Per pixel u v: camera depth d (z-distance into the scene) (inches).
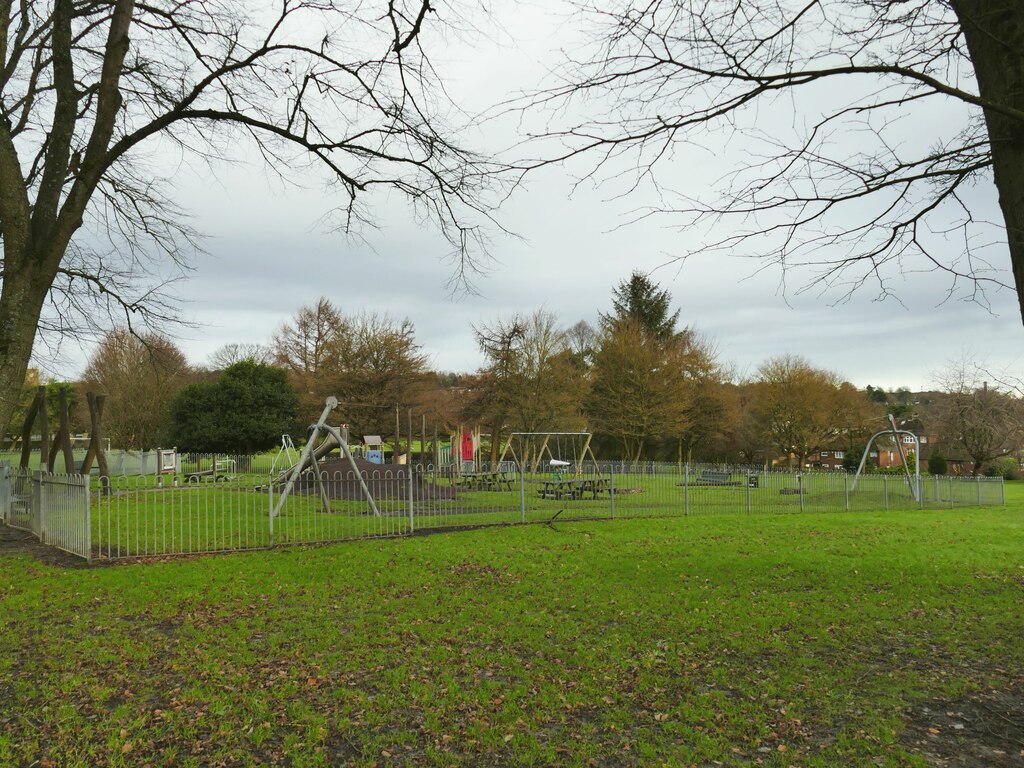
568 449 1943.9
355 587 368.8
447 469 1165.1
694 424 1903.3
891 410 2203.5
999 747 185.9
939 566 450.6
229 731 191.2
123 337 946.7
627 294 2149.4
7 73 382.0
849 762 176.9
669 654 261.3
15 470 649.6
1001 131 146.7
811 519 719.1
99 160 302.7
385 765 174.7
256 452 1705.2
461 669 242.8
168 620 300.4
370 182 325.7
